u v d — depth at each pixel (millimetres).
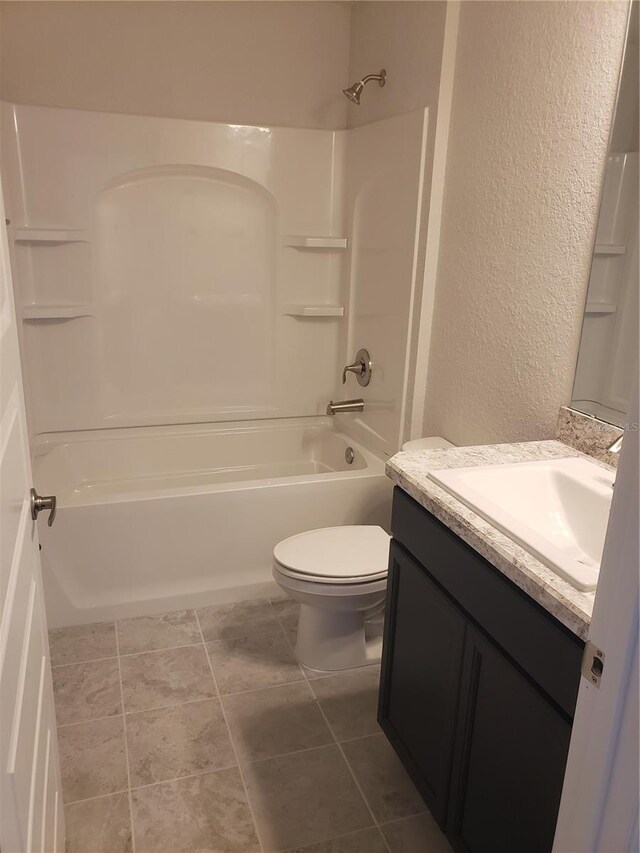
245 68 2777
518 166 1893
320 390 3271
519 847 1202
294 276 3088
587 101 1626
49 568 2281
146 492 2375
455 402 2301
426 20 2246
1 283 1063
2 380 987
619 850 735
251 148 2852
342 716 1956
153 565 2404
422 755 1562
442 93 2189
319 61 2869
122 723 1903
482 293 2102
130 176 2746
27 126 2541
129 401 2990
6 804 784
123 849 1523
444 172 2268
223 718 1934
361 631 2152
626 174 1533
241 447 3168
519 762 1184
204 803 1648
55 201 2641
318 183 2994
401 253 2506
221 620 2422
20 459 1133
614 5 1531
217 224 2920
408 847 1550
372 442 2871
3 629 844
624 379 1586
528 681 1154
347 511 2621
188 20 2658
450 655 1407
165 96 2705
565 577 1073
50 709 1344
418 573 1529
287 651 2250
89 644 2260
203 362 3061
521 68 1851
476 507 1313
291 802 1660
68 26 2520
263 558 2551
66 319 2787
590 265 1661
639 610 663
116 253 2807
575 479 1482
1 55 2467
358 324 2967
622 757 711
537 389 1889
